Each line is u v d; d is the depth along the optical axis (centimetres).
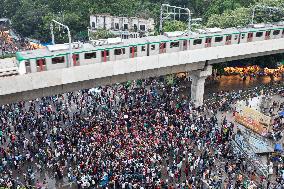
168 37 5372
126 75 5181
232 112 5694
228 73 7569
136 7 10531
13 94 4428
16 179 4053
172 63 5278
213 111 5609
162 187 3856
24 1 11375
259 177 4159
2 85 4122
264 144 4688
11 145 4475
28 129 4894
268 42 6162
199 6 10300
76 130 4706
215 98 6272
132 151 4219
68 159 4294
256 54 6341
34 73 4300
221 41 5750
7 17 12481
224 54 5750
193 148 4512
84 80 4744
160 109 5312
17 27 11225
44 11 10838
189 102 5850
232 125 5131
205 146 4531
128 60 4906
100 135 4534
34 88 4350
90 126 4784
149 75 5394
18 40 10725
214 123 5078
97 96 5872
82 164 4069
